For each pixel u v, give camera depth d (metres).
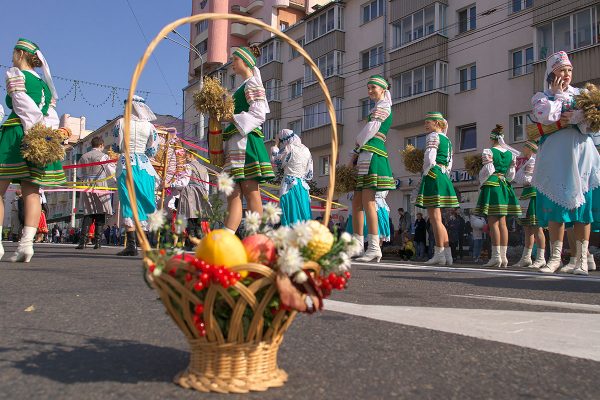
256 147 5.62
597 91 5.91
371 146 8.07
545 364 2.22
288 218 7.85
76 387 1.82
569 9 19.22
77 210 46.34
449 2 23.91
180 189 10.15
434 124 9.13
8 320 2.88
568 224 7.00
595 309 3.72
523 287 5.07
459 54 23.34
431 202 8.92
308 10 39.41
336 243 1.95
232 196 5.71
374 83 8.07
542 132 6.36
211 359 1.82
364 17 28.41
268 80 34.03
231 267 1.74
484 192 9.12
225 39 41.16
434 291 4.57
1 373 1.97
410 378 2.00
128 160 1.91
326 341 2.53
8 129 5.77
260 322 1.78
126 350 2.31
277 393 1.79
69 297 3.65
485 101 22.23
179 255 1.92
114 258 7.66
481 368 2.15
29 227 6.30
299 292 1.80
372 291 4.45
